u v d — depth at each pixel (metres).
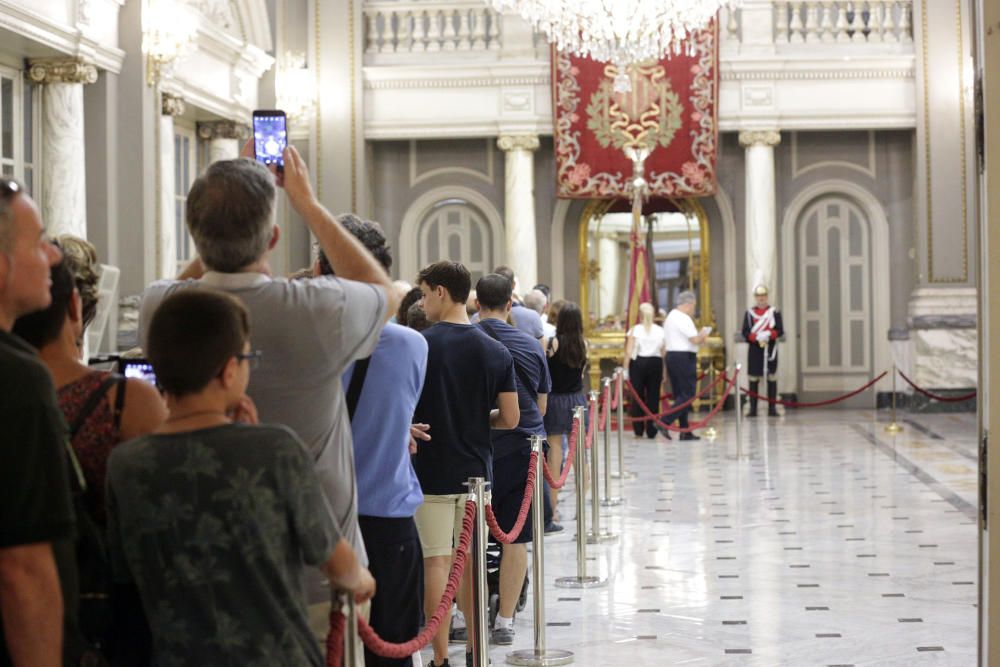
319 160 17.70
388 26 18.05
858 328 19.02
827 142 18.86
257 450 2.63
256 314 3.05
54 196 11.40
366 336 3.20
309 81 17.45
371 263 3.32
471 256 19.00
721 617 6.80
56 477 2.44
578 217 19.05
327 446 3.24
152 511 2.61
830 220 19.03
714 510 10.22
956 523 9.44
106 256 11.97
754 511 10.13
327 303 3.09
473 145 18.81
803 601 7.12
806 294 19.03
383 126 17.98
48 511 2.42
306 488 2.67
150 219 12.33
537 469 5.96
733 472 12.36
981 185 2.96
